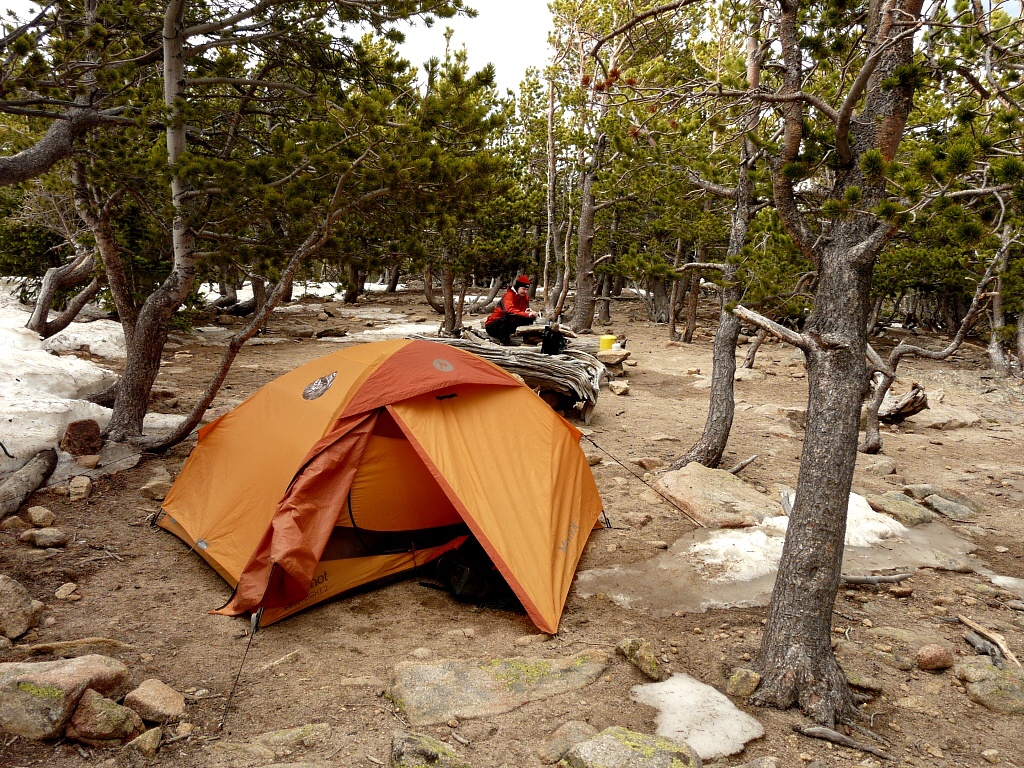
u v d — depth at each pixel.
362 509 5.44
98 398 8.94
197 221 7.44
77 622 4.57
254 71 9.62
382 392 5.50
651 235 20.89
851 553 6.30
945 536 6.94
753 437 10.51
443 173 6.47
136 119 6.53
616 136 9.41
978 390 15.53
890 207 3.38
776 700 3.79
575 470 6.39
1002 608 5.28
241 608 4.81
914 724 3.69
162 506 6.39
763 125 6.85
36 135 9.40
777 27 5.58
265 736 3.41
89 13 6.90
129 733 3.28
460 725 3.54
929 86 3.96
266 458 5.61
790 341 3.97
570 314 24.92
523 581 4.98
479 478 5.43
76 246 13.16
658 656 4.40
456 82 6.32
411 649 4.55
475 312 25.58
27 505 6.30
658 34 4.68
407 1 7.05
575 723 3.49
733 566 5.86
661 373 16.02
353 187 6.80
